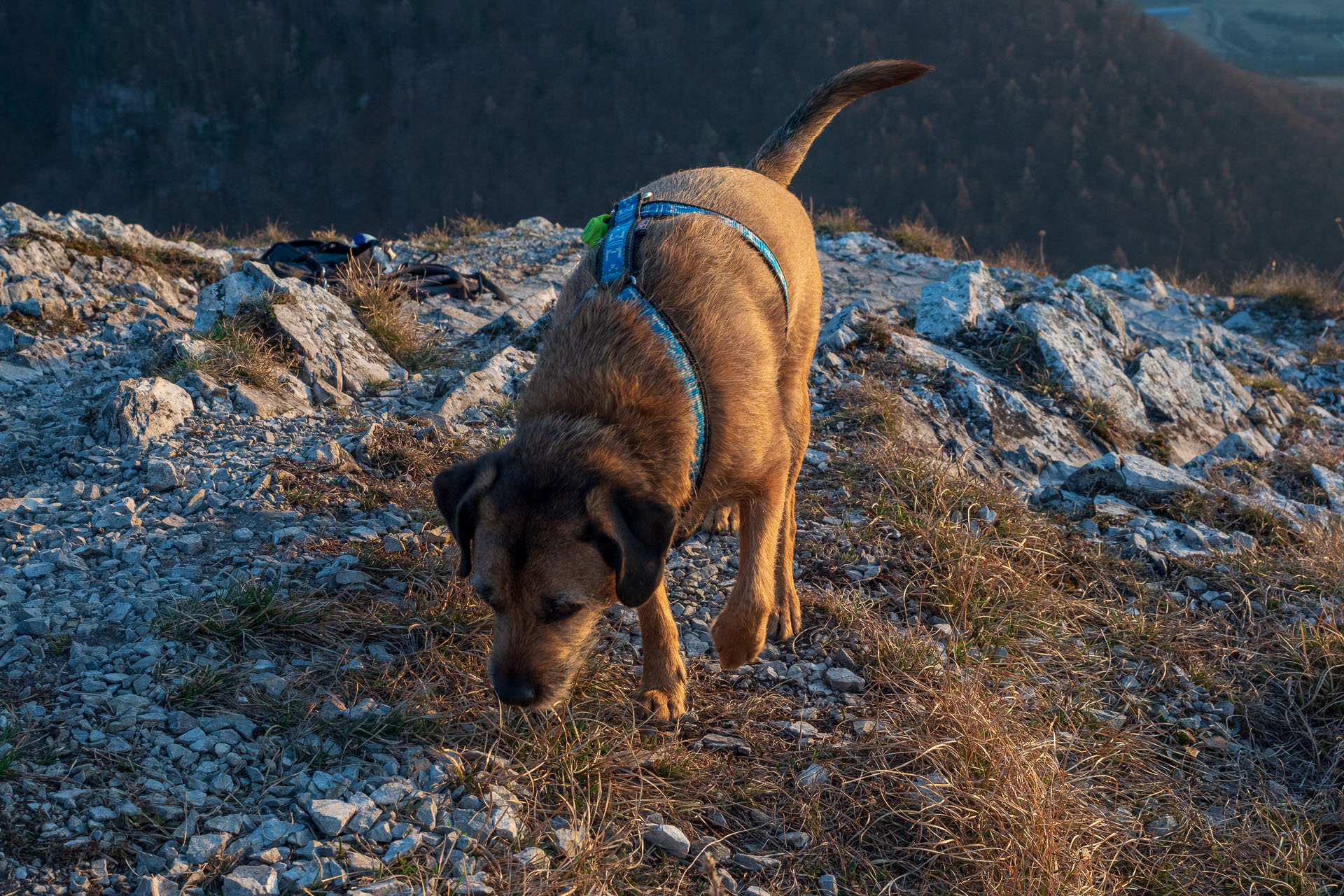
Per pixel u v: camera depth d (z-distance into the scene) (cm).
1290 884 287
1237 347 895
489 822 263
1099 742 341
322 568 367
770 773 304
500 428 511
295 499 408
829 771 305
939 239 1185
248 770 272
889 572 418
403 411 538
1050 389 656
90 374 580
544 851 260
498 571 259
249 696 299
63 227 764
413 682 318
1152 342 789
